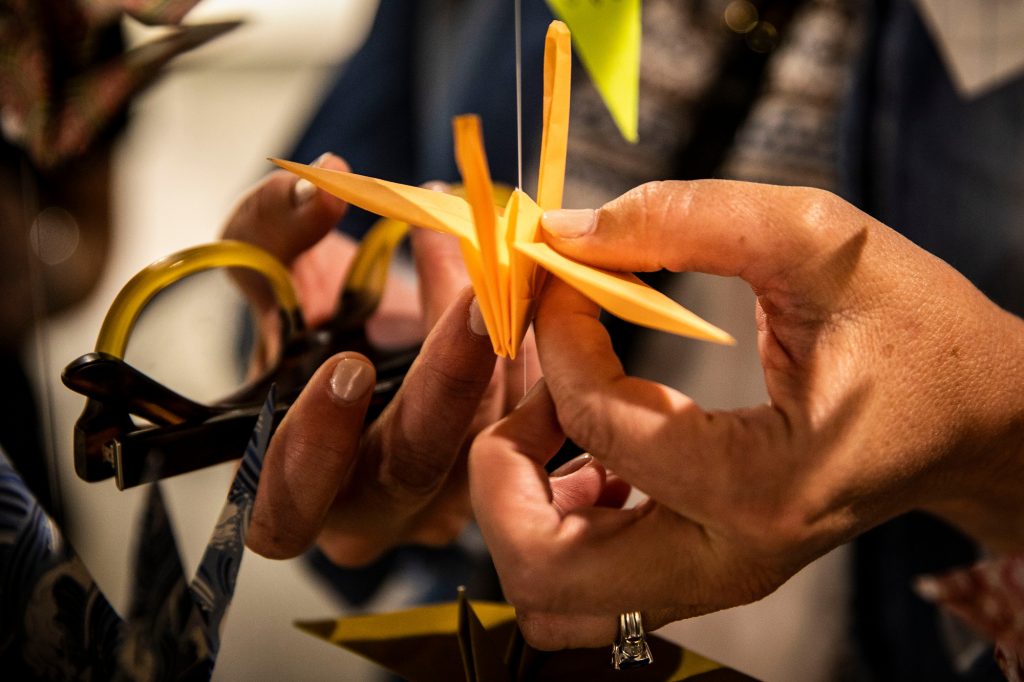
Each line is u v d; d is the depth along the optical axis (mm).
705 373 734
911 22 596
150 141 939
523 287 323
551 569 326
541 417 346
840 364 331
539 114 672
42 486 461
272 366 414
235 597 717
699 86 639
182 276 375
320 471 372
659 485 320
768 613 746
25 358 491
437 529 502
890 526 652
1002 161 593
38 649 332
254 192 439
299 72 991
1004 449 369
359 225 675
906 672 664
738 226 332
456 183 691
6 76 454
